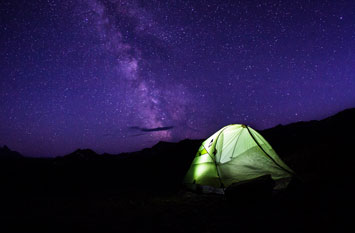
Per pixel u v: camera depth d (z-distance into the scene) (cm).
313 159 712
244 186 476
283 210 391
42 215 498
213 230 355
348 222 291
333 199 373
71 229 394
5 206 600
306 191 444
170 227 390
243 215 409
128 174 1195
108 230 388
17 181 1018
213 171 625
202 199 569
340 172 505
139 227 400
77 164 1477
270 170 573
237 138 649
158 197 657
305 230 302
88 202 634
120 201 632
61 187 903
